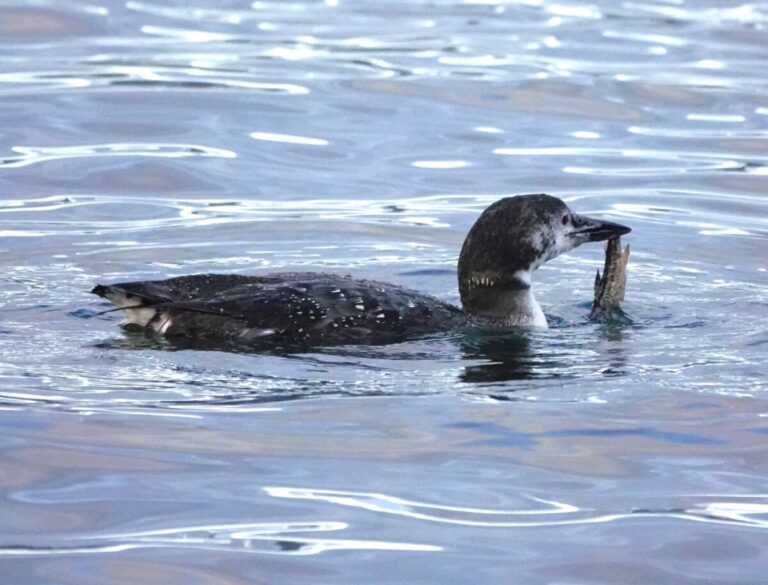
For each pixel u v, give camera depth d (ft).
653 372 36.35
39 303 41.14
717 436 32.22
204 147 59.36
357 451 30.89
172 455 30.40
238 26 78.07
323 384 34.65
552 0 86.48
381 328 38.09
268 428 31.91
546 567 26.18
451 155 59.47
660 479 29.99
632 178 57.36
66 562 25.96
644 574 26.03
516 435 31.99
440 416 32.94
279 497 28.66
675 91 67.56
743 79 69.36
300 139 60.80
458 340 38.34
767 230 52.13
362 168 57.93
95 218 51.52
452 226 51.88
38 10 78.23
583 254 50.55
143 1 82.43
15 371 34.83
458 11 83.25
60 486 28.96
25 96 64.13
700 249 49.88
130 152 58.39
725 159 59.57
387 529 27.45
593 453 31.17
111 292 37.29
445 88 67.46
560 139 61.57
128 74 67.87
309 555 26.37
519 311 40.78
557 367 36.70
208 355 36.17
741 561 26.58
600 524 27.91
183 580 25.43
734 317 42.06
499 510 28.35
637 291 44.93
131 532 27.12
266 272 46.32
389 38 76.07
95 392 33.68
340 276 40.57
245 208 53.21
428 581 25.55
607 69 70.74
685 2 86.17
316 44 74.59
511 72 69.92
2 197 53.06
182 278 38.78
